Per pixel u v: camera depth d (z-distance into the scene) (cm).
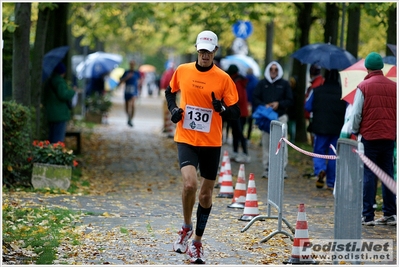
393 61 2106
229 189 2219
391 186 968
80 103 5738
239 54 5372
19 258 1353
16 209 1803
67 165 2255
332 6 3262
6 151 2198
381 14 2825
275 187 1579
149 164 3027
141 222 1722
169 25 4597
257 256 1391
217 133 1364
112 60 5469
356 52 2970
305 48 2559
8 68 3122
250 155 3338
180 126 1367
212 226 1706
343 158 1116
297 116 3784
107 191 2280
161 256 1371
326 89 2377
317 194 2281
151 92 10344
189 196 1342
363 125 1720
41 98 2967
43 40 2666
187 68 1366
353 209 1074
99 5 4209
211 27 3959
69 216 1752
